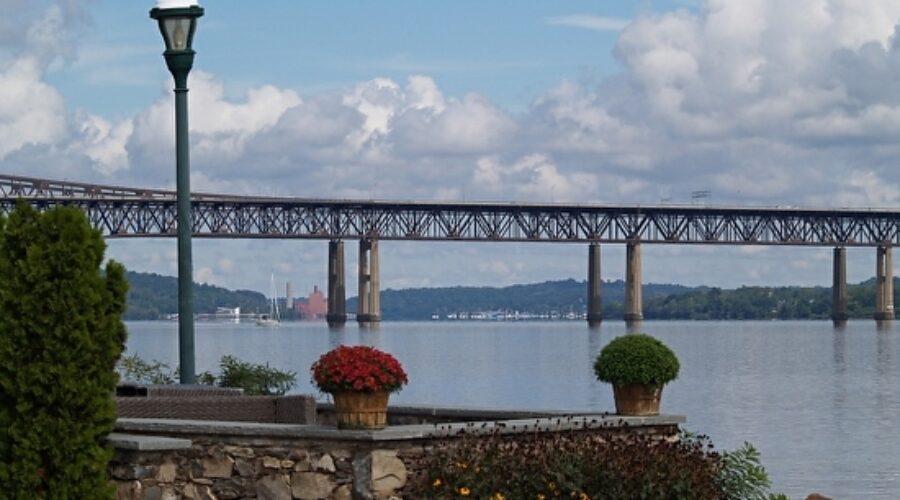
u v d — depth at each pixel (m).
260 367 27.73
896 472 38.66
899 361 117.50
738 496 18.95
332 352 15.59
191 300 21.30
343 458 15.41
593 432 16.77
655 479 15.55
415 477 15.38
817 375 95.50
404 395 64.44
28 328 15.09
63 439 15.09
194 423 16.25
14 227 15.24
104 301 15.41
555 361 109.00
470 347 145.62
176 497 16.08
